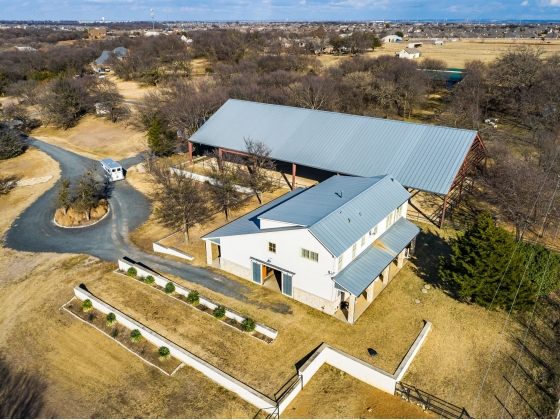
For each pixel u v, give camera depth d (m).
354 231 27.48
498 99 72.44
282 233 27.55
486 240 26.83
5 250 37.12
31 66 109.75
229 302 29.05
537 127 59.19
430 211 40.09
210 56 124.19
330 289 26.81
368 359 23.97
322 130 44.09
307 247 26.66
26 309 29.75
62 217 41.78
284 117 47.62
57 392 23.27
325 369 24.31
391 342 25.25
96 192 46.12
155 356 25.33
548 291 27.92
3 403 22.84
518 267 26.45
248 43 129.12
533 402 21.69
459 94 72.94
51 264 34.81
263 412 21.66
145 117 68.56
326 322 26.98
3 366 25.09
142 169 53.75
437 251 34.06
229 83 82.44
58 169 56.06
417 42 173.00
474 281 26.33
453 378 23.19
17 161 59.50
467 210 40.09
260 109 50.00
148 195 47.09
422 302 28.64
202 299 28.97
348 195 31.20
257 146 43.84
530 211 34.97
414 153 38.16
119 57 121.19
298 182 47.22
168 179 38.84
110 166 51.72
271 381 22.91
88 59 125.81
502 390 22.42
